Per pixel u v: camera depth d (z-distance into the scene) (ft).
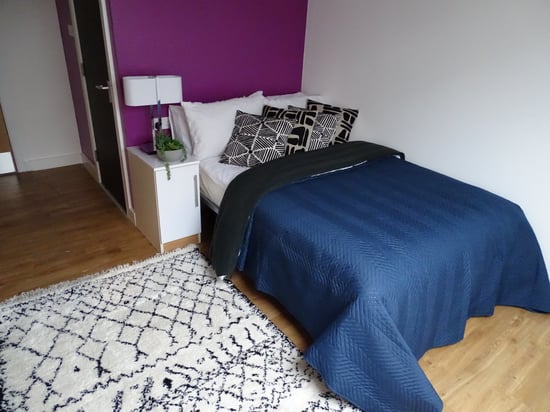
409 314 5.17
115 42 7.80
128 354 5.76
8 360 5.57
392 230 5.82
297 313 6.15
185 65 9.05
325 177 7.81
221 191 7.82
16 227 9.17
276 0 10.02
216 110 8.86
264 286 6.75
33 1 11.02
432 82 8.39
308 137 8.95
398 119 9.30
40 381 5.27
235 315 6.65
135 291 7.10
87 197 10.89
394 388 4.73
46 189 11.27
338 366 4.81
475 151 8.00
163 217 8.01
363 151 8.78
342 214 6.26
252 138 8.45
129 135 8.64
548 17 6.41
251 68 10.31
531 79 6.85
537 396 5.47
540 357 6.15
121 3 7.57
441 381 5.63
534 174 7.18
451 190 7.43
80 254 8.22
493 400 5.38
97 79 9.23
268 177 7.27
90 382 5.30
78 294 6.95
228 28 9.43
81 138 12.80
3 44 10.96
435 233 5.82
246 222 6.84
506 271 6.88
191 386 5.32
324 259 5.42
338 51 10.28
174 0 8.26
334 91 10.73
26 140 12.19
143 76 8.21
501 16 6.99
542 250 7.38
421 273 5.20
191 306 6.80
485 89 7.54
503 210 6.81
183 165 7.80
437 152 8.70
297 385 5.43
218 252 7.22
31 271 7.59
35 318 6.36
